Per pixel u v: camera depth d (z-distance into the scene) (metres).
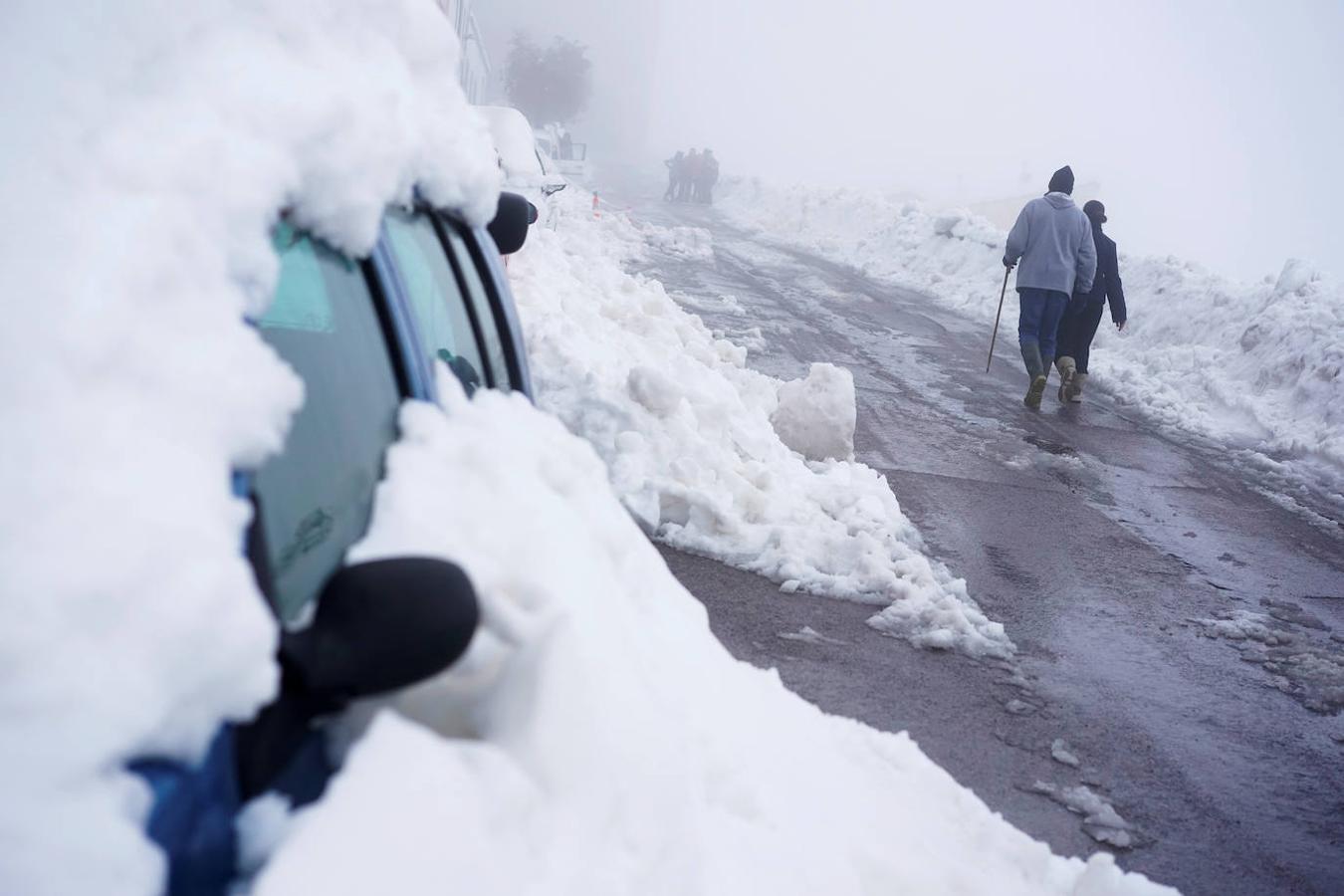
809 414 7.22
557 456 1.91
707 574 5.13
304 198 1.35
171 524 0.86
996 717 4.20
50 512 0.80
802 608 4.91
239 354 1.03
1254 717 4.55
